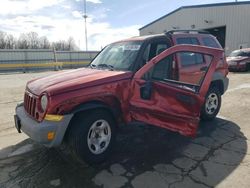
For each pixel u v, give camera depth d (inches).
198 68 209.6
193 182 135.8
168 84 161.6
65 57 1419.8
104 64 189.9
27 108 162.2
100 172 147.9
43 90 146.5
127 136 200.5
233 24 1135.0
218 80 233.3
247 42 1098.1
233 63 682.8
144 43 183.2
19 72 1074.1
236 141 189.6
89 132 150.5
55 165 156.8
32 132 141.7
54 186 134.6
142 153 171.5
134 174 145.2
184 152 171.9
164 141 190.7
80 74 169.6
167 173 145.5
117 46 203.9
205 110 228.2
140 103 164.4
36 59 1306.6
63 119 140.2
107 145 159.9
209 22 1216.8
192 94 157.9
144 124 225.3
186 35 218.1
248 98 328.8
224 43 1250.6
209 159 161.5
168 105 163.3
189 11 1290.6
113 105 161.5
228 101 317.1
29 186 135.0
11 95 428.8
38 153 174.2
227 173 144.3
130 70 169.5
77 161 160.7
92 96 149.5
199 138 196.1
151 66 163.6
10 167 156.1
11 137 210.2
